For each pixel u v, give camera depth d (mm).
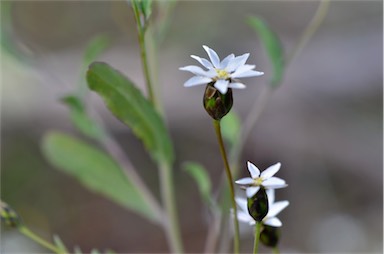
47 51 485
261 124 382
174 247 207
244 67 146
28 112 411
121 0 364
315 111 390
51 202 378
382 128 382
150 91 176
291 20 498
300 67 419
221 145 151
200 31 474
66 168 215
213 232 204
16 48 217
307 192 363
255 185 146
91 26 501
